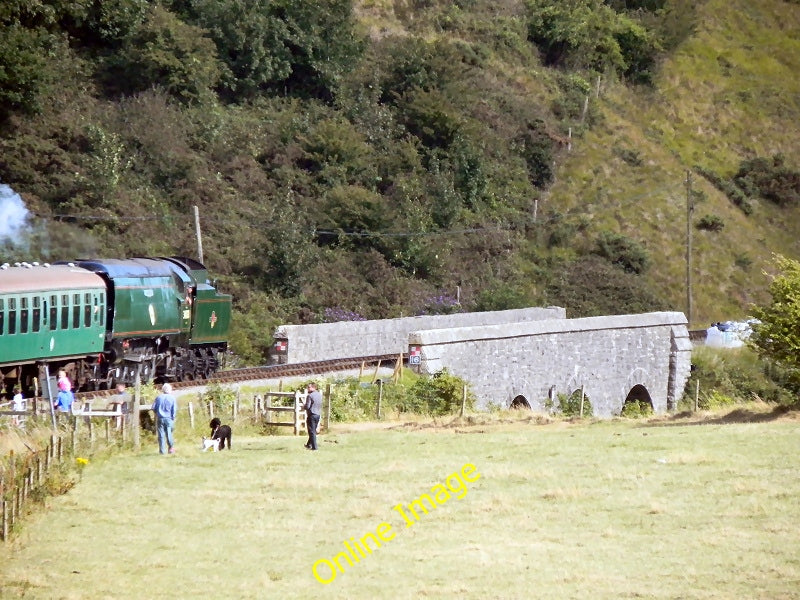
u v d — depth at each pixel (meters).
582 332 59.78
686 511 26.81
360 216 74.06
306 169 77.12
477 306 74.75
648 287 86.00
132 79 74.25
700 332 78.19
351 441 37.12
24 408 35.16
